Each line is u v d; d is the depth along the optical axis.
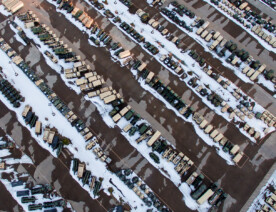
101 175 63.84
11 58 73.25
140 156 65.62
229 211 62.22
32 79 70.81
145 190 62.53
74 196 62.00
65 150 65.31
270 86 73.69
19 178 62.91
